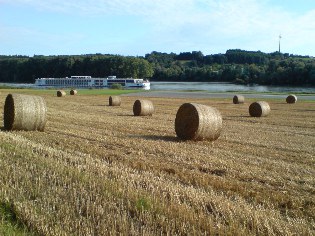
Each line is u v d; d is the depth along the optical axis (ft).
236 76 545.44
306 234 22.12
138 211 24.86
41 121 61.11
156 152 45.98
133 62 554.87
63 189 28.81
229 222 23.48
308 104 160.56
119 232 21.74
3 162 36.50
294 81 446.60
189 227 22.52
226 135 64.80
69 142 50.98
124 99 191.62
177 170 36.63
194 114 55.98
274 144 55.98
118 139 55.11
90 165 36.81
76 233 21.38
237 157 44.70
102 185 29.94
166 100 190.60
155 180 32.09
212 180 33.40
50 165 35.76
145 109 100.01
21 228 22.36
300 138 63.10
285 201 28.71
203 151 47.32
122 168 36.37
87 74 559.79
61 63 557.74
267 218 24.03
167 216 24.22
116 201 26.71
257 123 88.07
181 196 28.02
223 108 138.82
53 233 21.34
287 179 35.29
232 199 28.84
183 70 646.74
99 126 72.28
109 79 412.98
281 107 144.36
